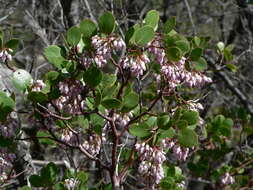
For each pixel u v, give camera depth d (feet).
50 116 1.74
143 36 1.68
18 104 2.44
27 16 3.15
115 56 2.01
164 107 1.99
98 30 1.76
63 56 1.75
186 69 1.87
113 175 1.88
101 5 3.03
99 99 1.65
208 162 2.88
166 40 1.73
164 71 1.73
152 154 1.77
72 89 1.71
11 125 1.74
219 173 2.82
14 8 3.07
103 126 1.89
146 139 1.78
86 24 1.70
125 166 1.91
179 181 2.19
